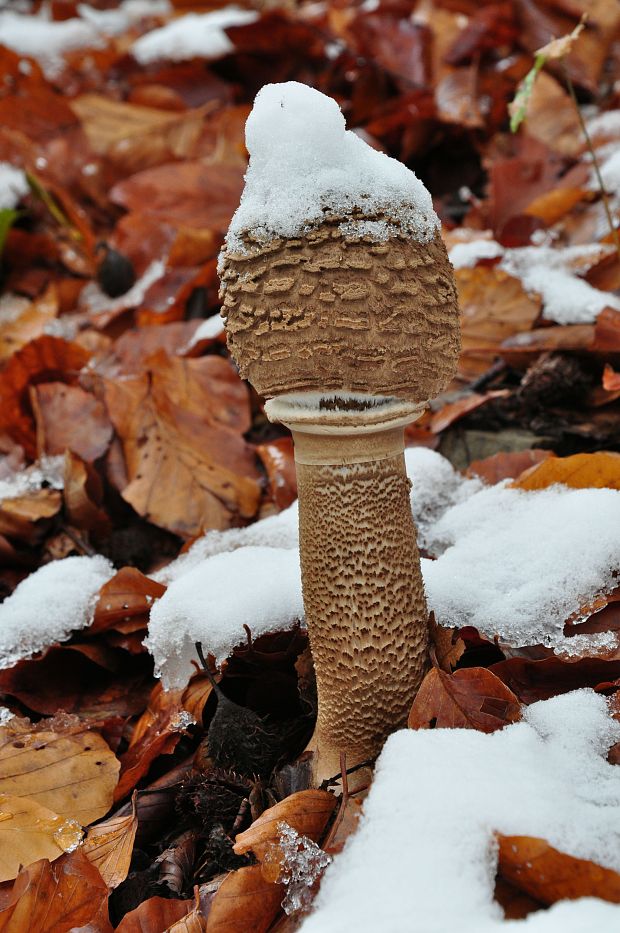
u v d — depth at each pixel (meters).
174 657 0.44
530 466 0.49
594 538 0.42
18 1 1.49
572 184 0.67
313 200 0.34
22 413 0.58
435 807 0.34
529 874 0.33
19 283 0.76
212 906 0.35
